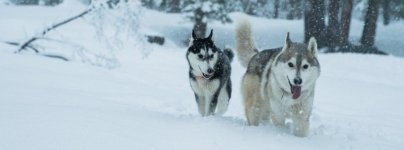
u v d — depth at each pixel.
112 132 4.04
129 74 10.48
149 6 33.38
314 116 7.27
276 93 5.17
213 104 6.93
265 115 5.88
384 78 14.98
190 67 6.92
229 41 27.20
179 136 4.24
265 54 5.75
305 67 4.93
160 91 8.81
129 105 6.48
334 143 4.86
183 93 8.99
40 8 27.55
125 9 9.84
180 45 25.34
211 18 23.45
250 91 5.71
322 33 23.36
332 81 11.76
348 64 17.33
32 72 8.35
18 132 3.75
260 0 42.91
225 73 7.07
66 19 10.58
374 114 8.57
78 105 5.60
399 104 9.72
